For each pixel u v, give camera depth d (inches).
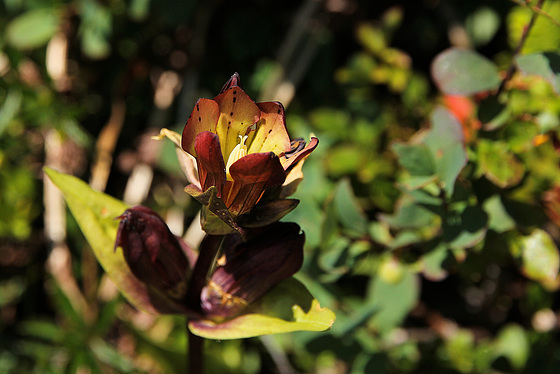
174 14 16.4
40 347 15.8
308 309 11.7
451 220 13.0
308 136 15.7
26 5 16.9
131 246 11.5
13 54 16.6
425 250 13.5
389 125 16.0
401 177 15.2
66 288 16.5
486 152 13.2
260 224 11.1
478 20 16.6
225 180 10.6
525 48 12.9
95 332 15.3
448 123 12.8
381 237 14.0
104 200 12.1
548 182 13.8
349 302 15.2
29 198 16.7
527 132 13.1
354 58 16.2
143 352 15.6
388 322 14.4
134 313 16.5
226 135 10.9
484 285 16.5
